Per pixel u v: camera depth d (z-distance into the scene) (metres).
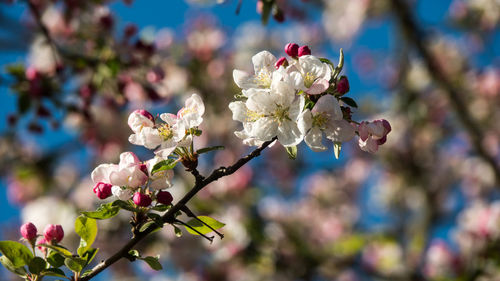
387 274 6.86
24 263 2.34
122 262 7.67
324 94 2.35
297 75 2.27
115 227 6.36
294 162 8.98
